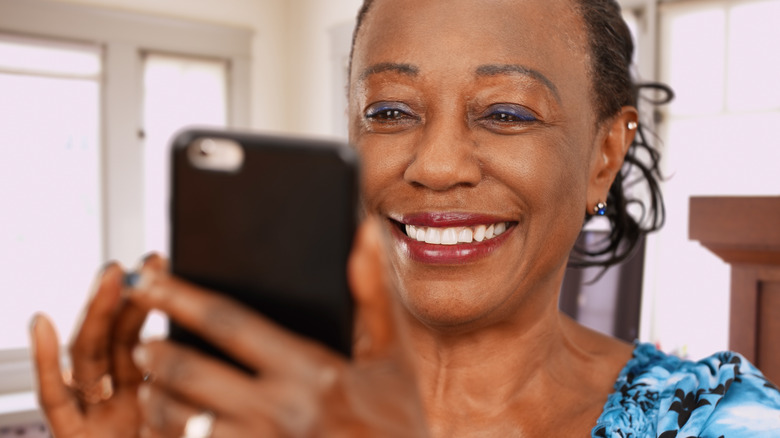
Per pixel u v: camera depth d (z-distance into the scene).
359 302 0.39
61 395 0.47
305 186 0.41
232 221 0.42
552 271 0.79
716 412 0.79
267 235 0.42
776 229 1.10
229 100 4.90
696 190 2.93
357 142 0.81
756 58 2.75
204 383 0.39
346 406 0.38
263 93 5.10
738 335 1.18
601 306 2.10
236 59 4.91
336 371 0.38
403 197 0.75
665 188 3.01
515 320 0.79
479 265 0.74
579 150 0.78
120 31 4.43
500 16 0.74
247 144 0.42
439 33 0.74
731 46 2.82
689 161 2.95
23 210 4.14
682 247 2.96
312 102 4.98
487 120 0.74
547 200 0.75
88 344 0.47
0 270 4.06
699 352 2.91
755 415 0.77
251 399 0.38
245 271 0.42
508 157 0.73
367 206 0.78
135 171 4.52
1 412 3.65
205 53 4.78
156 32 4.57
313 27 4.95
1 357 4.05
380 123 0.78
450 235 0.74
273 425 0.38
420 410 0.41
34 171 4.18
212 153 0.45
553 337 0.83
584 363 0.87
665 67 3.02
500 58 0.73
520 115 0.73
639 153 2.93
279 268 0.42
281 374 0.38
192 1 4.77
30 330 0.46
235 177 0.42
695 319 2.92
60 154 4.26
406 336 0.41
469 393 0.81
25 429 3.70
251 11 5.02
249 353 0.38
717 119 2.87
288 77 5.20
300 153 0.41
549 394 0.81
